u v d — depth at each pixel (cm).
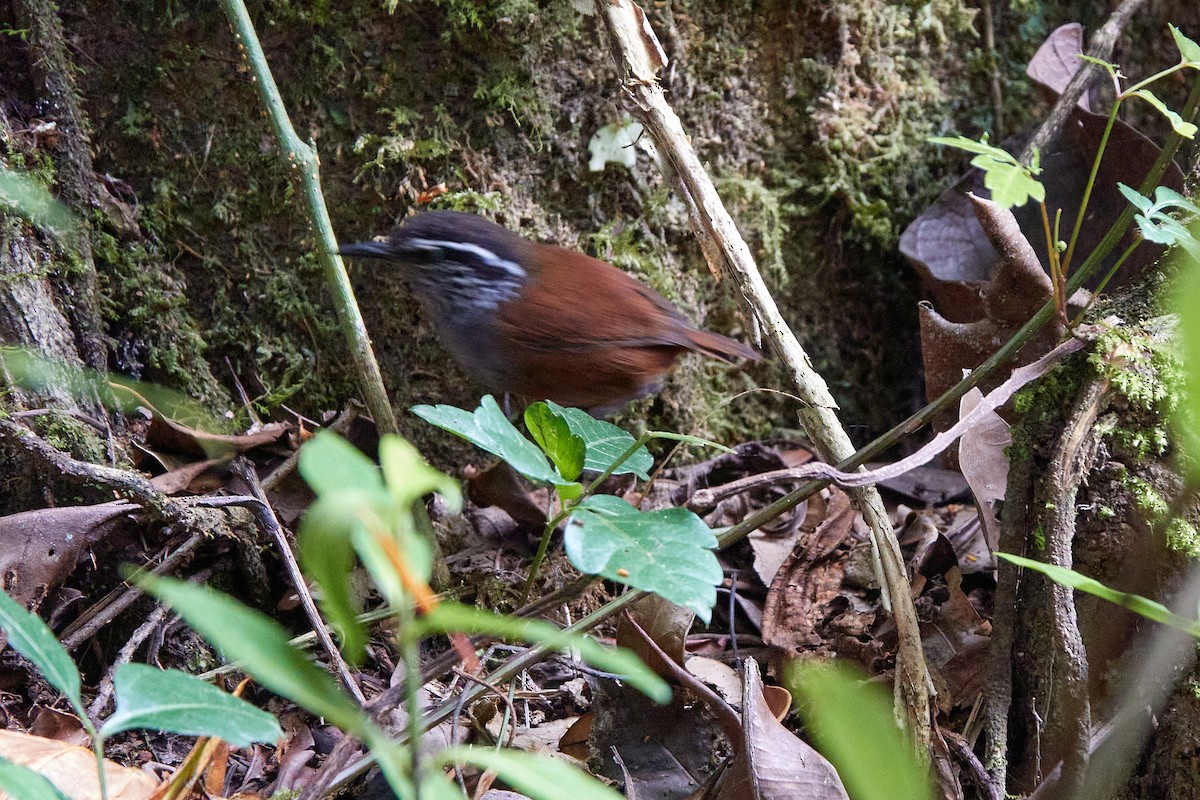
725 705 393
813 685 135
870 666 474
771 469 652
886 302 714
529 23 598
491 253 533
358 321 520
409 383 630
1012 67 724
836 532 534
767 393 698
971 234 649
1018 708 437
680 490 638
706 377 677
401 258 533
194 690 243
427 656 516
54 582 457
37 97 534
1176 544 401
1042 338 484
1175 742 395
